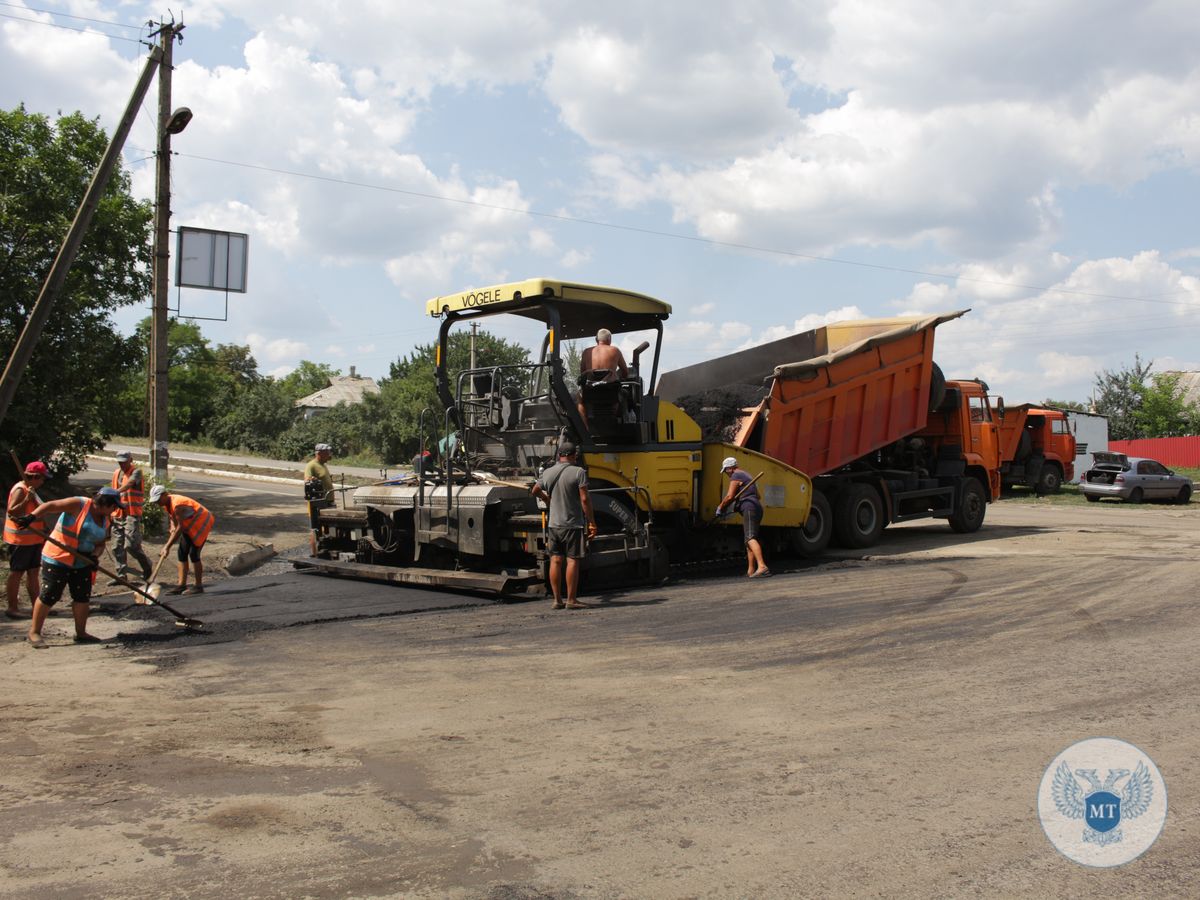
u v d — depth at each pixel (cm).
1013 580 1073
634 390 1071
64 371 1692
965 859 367
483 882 349
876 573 1146
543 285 1002
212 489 2531
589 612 916
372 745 511
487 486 1039
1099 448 3544
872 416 1432
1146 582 1054
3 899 335
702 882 348
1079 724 534
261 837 390
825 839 385
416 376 5453
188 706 596
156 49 1073
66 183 1734
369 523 1187
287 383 11338
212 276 1595
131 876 354
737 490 1145
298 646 777
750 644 756
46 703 607
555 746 507
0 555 1168
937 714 556
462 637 803
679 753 493
